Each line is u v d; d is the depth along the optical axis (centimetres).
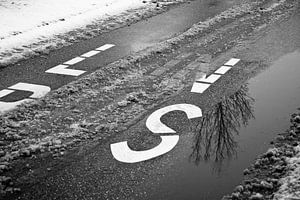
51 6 1355
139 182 534
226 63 896
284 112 693
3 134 642
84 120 683
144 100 746
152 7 1364
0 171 555
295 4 1333
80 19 1227
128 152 597
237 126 657
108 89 794
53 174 552
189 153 594
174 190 519
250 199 479
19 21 1205
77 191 519
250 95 757
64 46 1034
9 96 773
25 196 511
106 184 531
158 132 646
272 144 604
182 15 1274
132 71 876
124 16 1271
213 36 1071
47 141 624
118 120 681
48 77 856
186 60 923
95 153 596
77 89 798
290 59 907
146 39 1073
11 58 952
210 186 524
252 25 1141
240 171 550
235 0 1427
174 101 741
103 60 939
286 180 503
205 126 661
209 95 761
